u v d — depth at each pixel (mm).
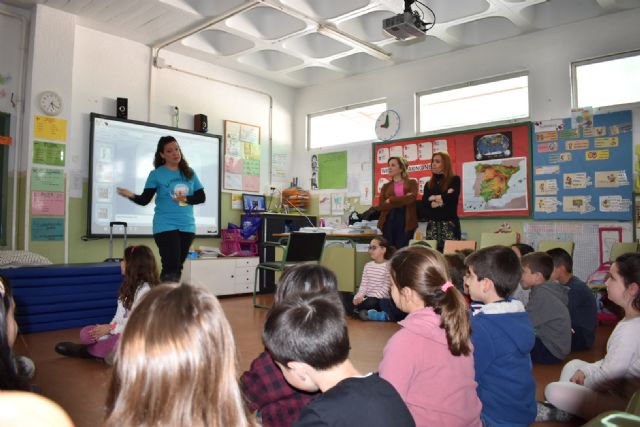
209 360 648
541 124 5160
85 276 4160
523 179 5254
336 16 5055
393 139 6359
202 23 5164
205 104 6305
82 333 2934
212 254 6051
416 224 5152
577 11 4918
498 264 1638
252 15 5473
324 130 7266
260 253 6297
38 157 4695
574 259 4902
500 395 1547
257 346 3305
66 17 4883
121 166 5379
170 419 617
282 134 7324
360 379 895
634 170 4625
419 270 1341
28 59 4746
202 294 696
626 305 1750
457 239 4961
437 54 5969
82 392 2348
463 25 5617
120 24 5176
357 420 815
